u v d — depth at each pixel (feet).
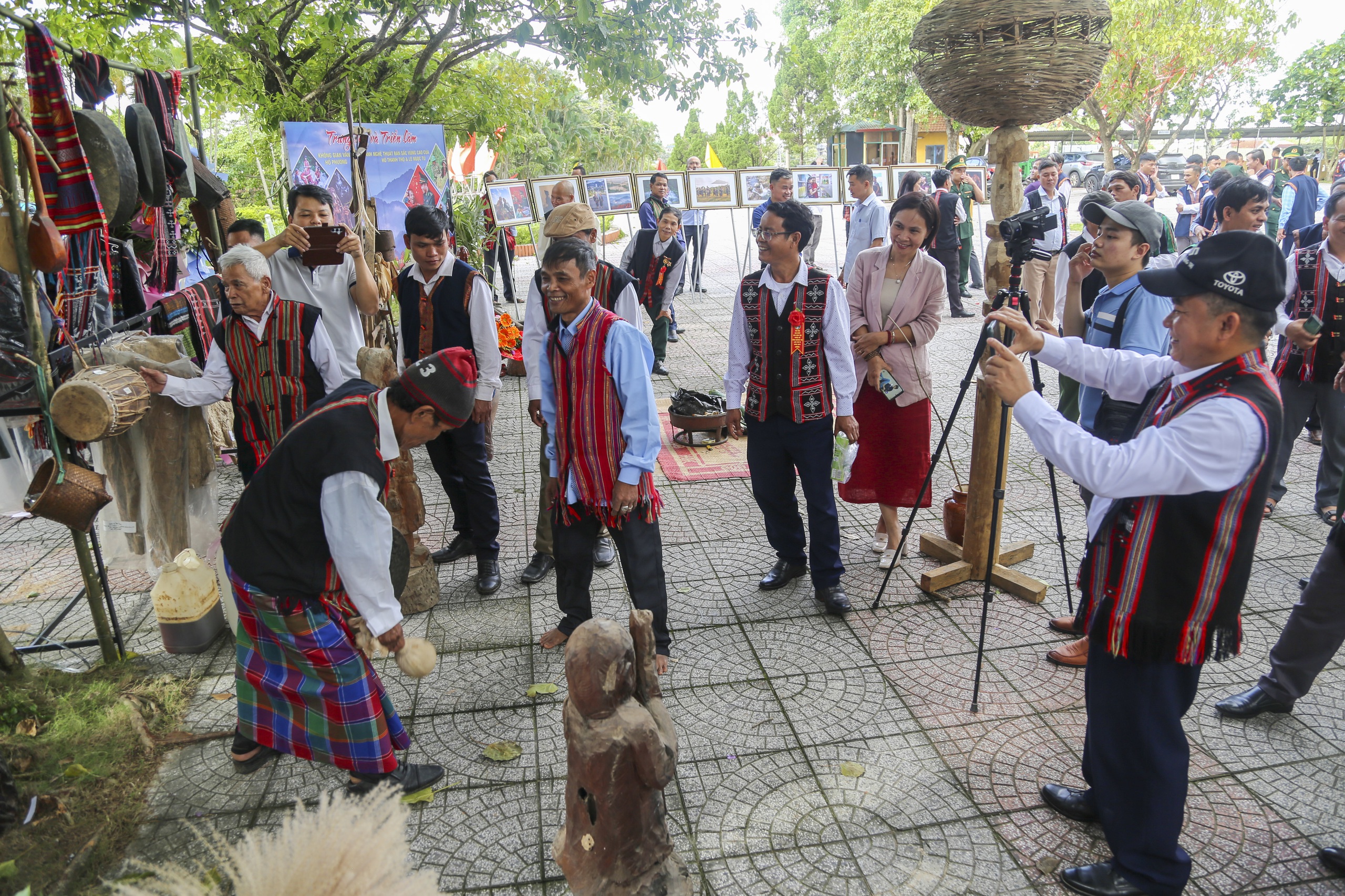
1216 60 71.61
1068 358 8.46
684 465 19.02
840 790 9.02
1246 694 10.07
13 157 9.27
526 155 81.46
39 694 10.74
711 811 8.75
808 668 11.25
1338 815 8.45
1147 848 7.32
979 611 12.56
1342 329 14.07
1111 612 7.02
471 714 10.49
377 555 7.82
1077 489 16.85
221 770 9.57
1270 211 34.94
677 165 163.84
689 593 13.38
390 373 11.82
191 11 27.61
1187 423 6.39
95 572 11.71
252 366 11.95
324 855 3.45
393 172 27.43
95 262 13.15
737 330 12.80
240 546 8.05
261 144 42.93
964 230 35.42
